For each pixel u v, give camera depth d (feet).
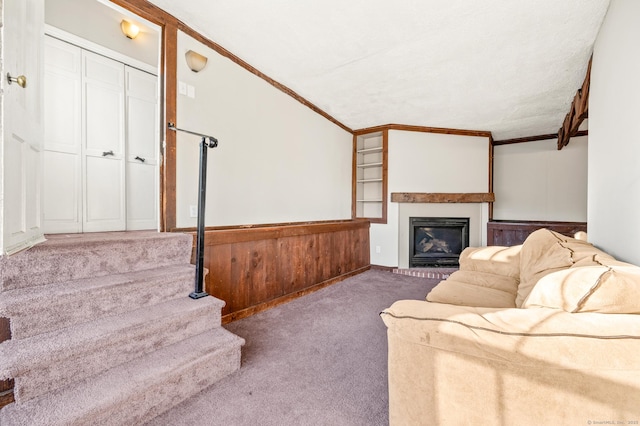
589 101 8.36
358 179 16.52
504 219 17.88
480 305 5.99
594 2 6.20
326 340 7.13
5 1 4.24
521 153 17.56
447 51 8.39
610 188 5.97
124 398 3.97
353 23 7.27
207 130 8.18
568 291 3.21
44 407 3.68
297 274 10.72
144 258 6.25
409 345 3.48
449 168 15.61
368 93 11.48
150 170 11.07
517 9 6.55
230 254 8.31
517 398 2.92
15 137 4.59
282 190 11.02
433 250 15.49
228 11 7.01
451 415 3.23
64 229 8.89
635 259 4.63
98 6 9.46
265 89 10.12
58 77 8.79
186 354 5.01
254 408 4.64
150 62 10.93
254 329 7.77
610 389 2.63
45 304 4.36
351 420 4.40
